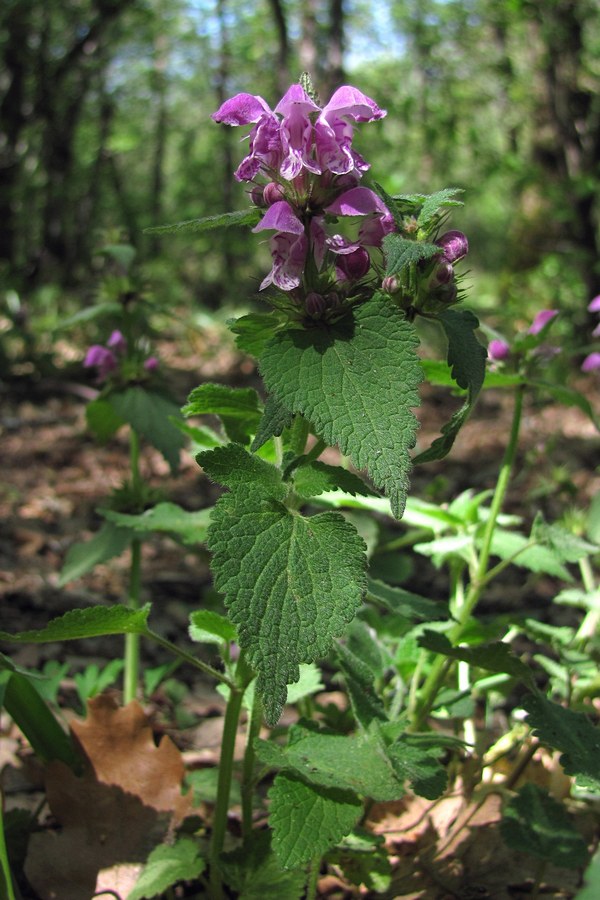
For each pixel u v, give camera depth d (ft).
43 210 7.96
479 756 1.21
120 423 1.70
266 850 1.00
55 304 6.75
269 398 0.83
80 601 2.23
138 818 1.11
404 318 0.85
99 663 1.85
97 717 1.14
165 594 2.35
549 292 5.95
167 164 15.48
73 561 1.53
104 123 9.34
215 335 6.89
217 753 1.46
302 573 0.80
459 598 1.47
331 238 0.87
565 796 1.26
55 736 1.14
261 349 0.93
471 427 4.37
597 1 5.65
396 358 0.83
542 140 5.97
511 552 1.34
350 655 1.05
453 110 6.59
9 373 5.01
